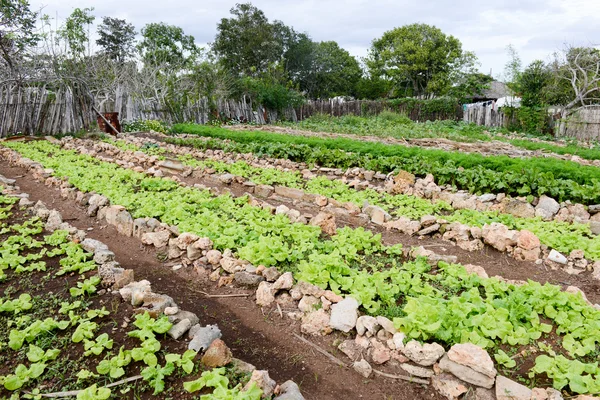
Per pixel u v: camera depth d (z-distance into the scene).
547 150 17.67
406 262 5.57
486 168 10.42
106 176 9.13
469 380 3.27
